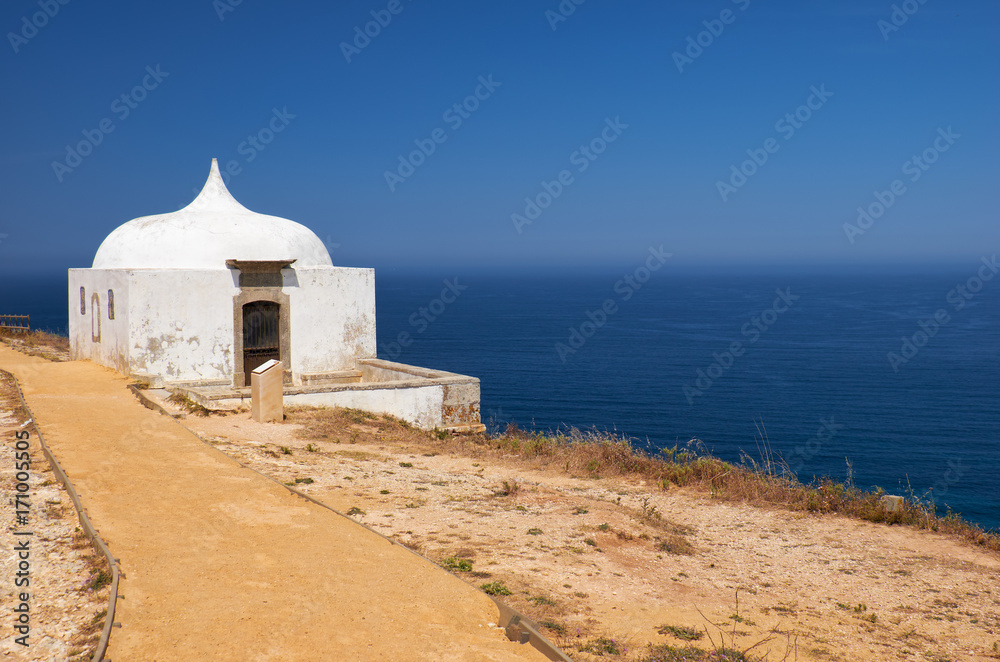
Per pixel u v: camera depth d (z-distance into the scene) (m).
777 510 12.68
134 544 8.09
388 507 10.59
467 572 8.25
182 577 7.29
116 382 18.59
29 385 18.00
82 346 22.98
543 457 15.77
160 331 19.27
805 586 9.30
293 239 21.86
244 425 15.50
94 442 12.57
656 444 44.00
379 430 17.05
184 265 20.08
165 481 10.55
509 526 10.20
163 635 6.09
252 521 9.10
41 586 6.96
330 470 12.49
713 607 8.26
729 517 12.19
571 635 6.85
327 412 17.44
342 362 22.23
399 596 7.15
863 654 7.32
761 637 7.43
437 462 14.56
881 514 12.37
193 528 8.73
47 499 9.44
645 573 9.09
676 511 12.36
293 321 21.20
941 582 9.70
